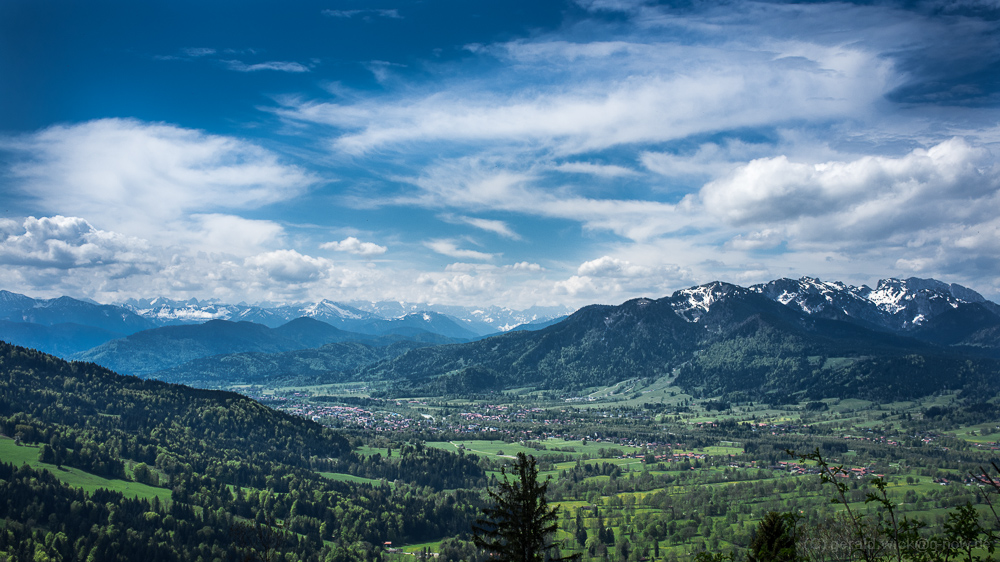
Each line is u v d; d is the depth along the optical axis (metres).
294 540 189.12
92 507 181.00
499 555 59.19
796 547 70.19
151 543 168.38
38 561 149.38
